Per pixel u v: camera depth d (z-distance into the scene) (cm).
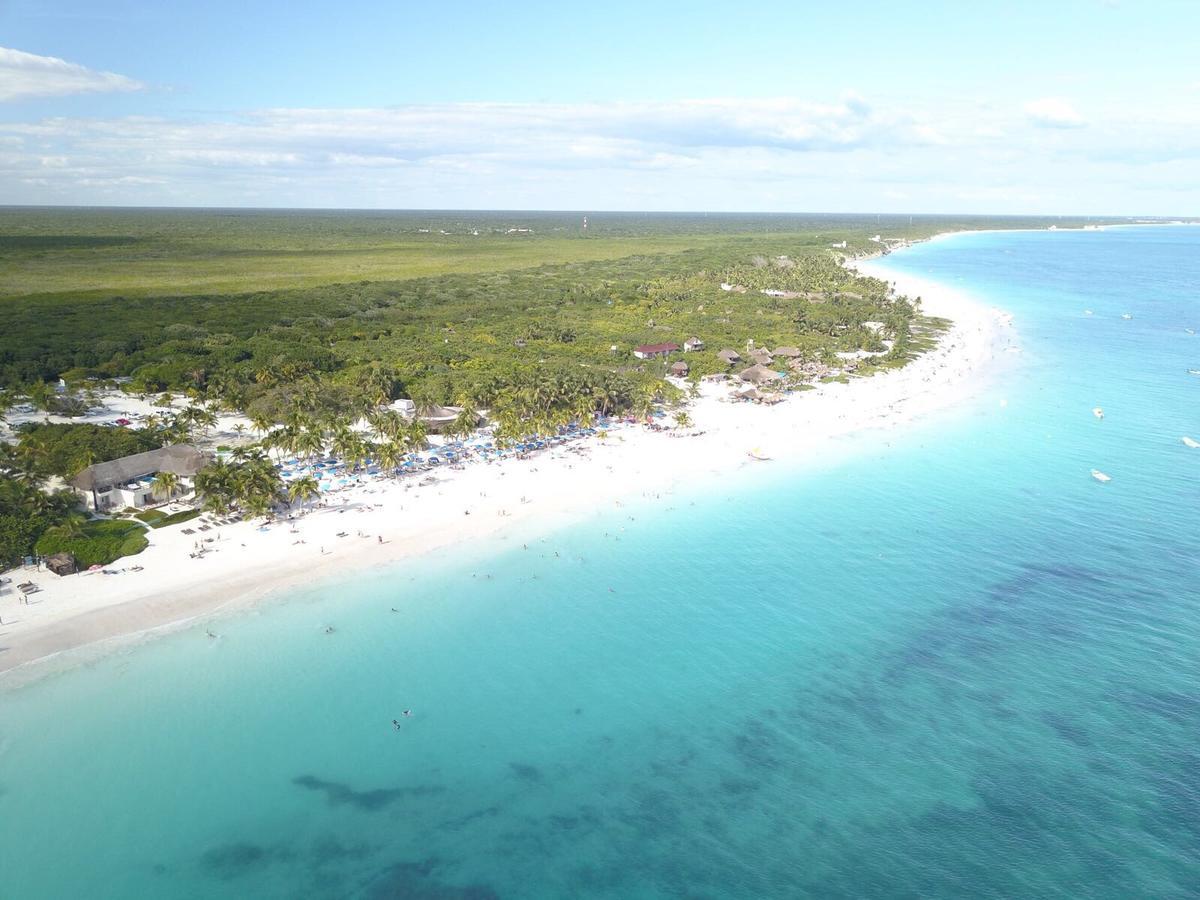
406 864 4475
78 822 4691
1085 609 7119
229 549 7875
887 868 4422
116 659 6119
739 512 9200
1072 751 5325
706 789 5025
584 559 7994
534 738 5475
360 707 5728
